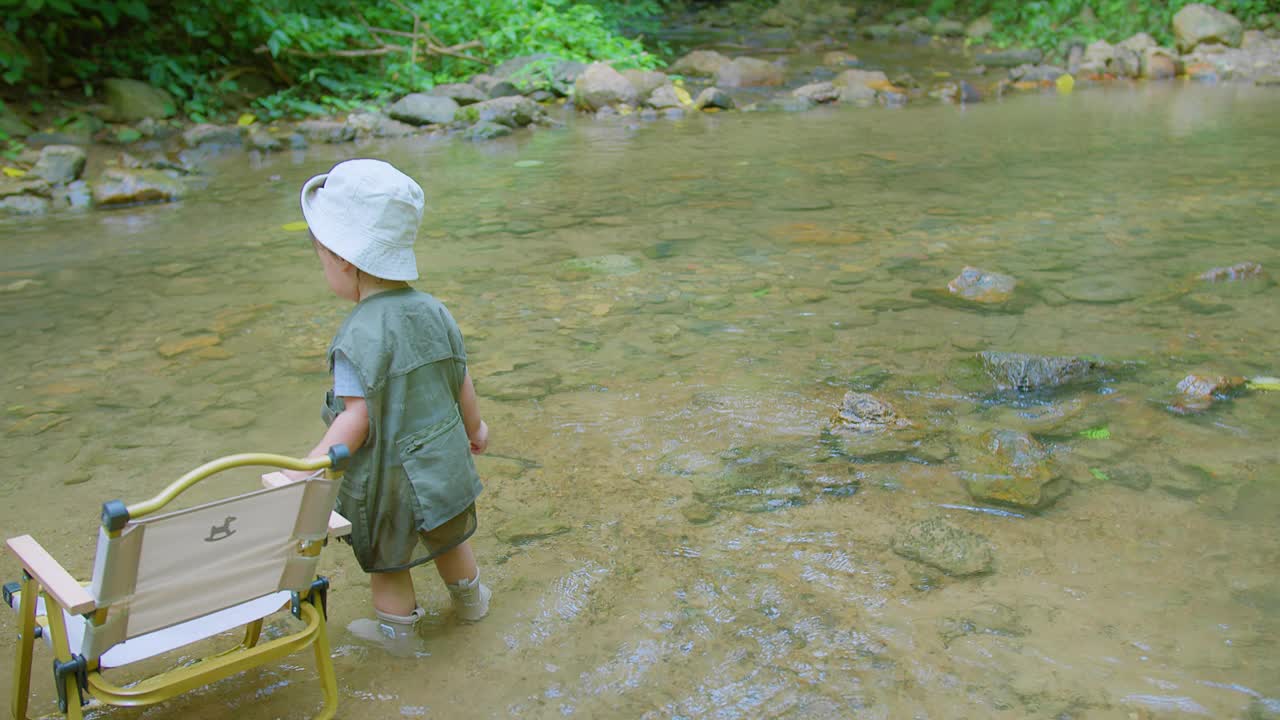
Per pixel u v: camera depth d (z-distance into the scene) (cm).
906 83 1309
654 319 488
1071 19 1641
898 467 346
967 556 293
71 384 427
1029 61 1496
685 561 295
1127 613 266
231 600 217
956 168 820
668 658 255
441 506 249
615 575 289
